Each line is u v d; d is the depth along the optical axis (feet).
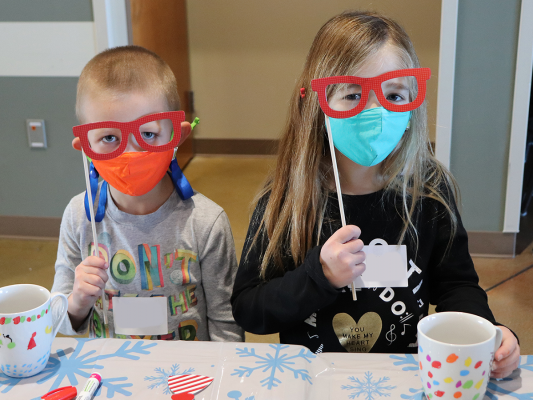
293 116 3.47
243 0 13.61
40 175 9.16
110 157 3.01
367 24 3.13
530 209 10.47
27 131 8.93
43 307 2.51
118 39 8.64
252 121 14.44
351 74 3.05
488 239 8.27
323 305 2.98
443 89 7.61
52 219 9.32
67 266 3.80
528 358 2.68
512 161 7.83
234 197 11.32
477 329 2.33
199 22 13.83
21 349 2.46
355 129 2.95
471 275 3.42
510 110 7.66
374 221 3.33
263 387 2.44
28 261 8.50
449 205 3.42
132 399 2.38
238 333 3.75
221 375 2.53
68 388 2.42
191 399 2.35
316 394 2.41
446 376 2.18
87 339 2.87
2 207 9.38
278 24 13.71
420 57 13.28
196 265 3.66
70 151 9.00
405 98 3.07
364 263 3.17
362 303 3.28
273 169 3.82
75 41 8.40
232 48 13.97
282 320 3.09
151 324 3.43
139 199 3.57
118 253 3.61
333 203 3.38
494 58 7.47
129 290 3.63
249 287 3.39
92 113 3.30
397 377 2.52
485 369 2.19
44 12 8.31
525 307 6.91
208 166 13.70
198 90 14.34
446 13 7.29
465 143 7.89
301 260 3.38
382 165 3.42
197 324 3.71
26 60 8.58
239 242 8.95
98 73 3.32
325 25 3.30
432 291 3.57
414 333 3.34
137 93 3.27
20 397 2.41
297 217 3.34
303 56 13.84
